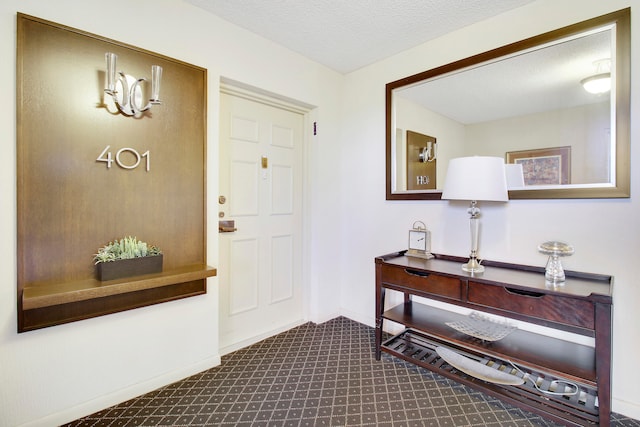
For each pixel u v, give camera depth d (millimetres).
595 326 1343
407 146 2414
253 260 2480
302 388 1813
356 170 2799
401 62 2465
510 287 1556
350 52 2471
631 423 1520
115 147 1622
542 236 1811
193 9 1917
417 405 1668
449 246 2209
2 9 1334
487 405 1672
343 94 2908
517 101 1882
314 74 2639
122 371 1678
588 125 1644
